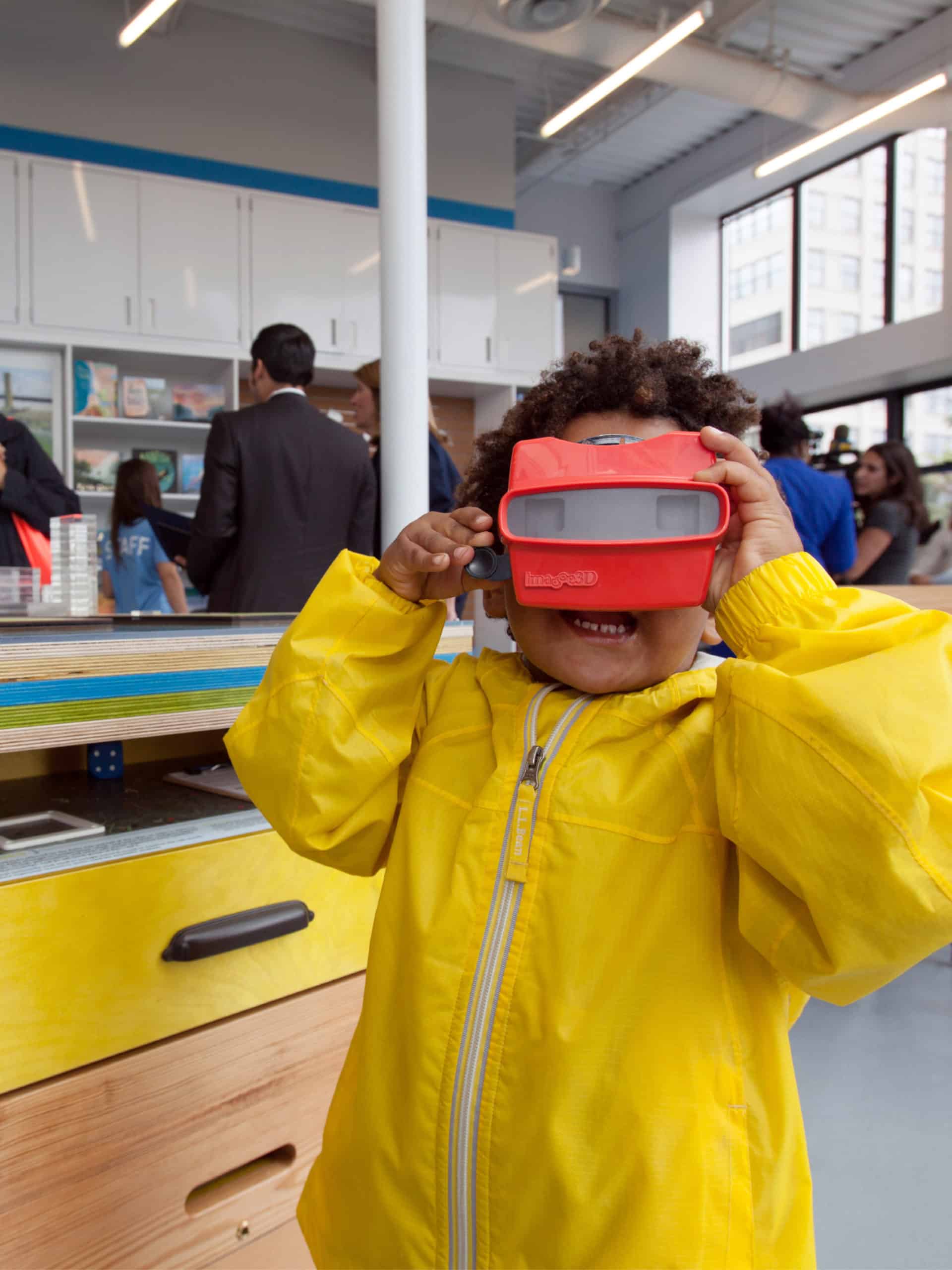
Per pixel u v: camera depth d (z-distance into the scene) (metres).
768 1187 0.57
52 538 1.32
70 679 0.83
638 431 0.69
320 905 0.97
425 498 1.76
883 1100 1.67
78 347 4.07
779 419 2.75
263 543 2.40
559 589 0.57
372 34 5.15
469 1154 0.61
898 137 6.75
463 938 0.63
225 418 2.42
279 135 5.04
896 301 6.84
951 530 4.90
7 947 0.75
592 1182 0.57
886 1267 1.24
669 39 4.05
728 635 0.61
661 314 8.27
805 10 5.80
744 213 8.09
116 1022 0.82
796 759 0.53
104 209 4.09
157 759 1.28
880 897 0.51
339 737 0.69
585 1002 0.59
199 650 0.93
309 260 4.52
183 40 4.79
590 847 0.62
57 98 4.52
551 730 0.66
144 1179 0.83
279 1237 0.95
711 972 0.59
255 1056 0.91
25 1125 0.76
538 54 5.69
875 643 0.55
